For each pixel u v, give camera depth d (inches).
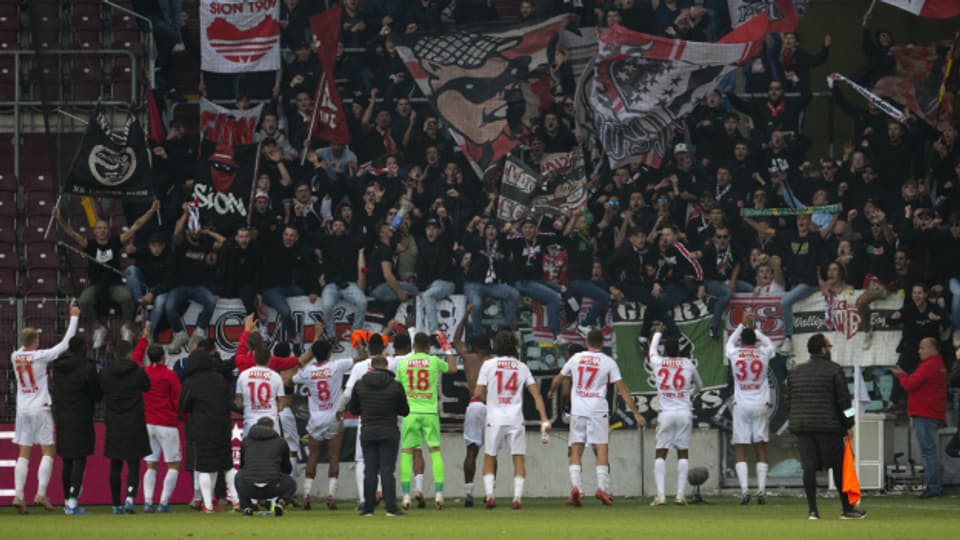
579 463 2057.1
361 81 2812.5
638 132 2664.9
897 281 2439.7
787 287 2491.4
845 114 2947.8
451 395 2455.7
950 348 2429.9
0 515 1860.2
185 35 2886.3
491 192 2642.7
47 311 2434.8
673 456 2465.6
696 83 2657.5
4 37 3004.4
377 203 2598.4
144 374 1907.0
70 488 1879.9
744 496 2106.3
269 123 2721.5
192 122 2960.1
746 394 2100.1
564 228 2529.5
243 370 1942.7
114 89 2881.4
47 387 1936.5
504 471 2466.8
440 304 2488.9
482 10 2878.9
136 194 2475.4
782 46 2792.8
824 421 1593.3
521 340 2479.1
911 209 2501.2
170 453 1955.0
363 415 1702.8
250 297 2443.4
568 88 2768.2
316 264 2491.4
